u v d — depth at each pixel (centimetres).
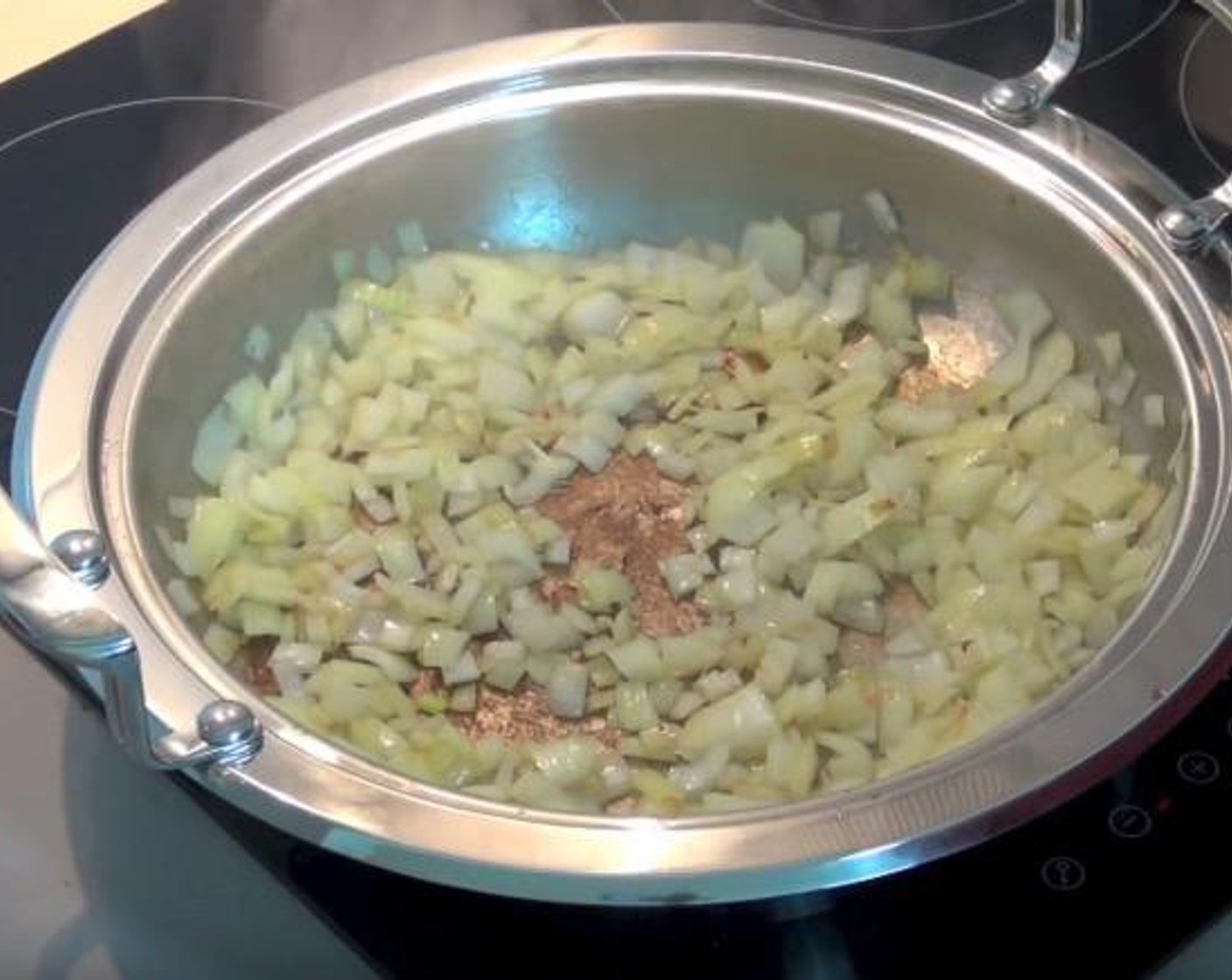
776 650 56
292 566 58
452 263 63
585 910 46
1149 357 56
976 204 60
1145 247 55
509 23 68
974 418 61
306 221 59
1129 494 56
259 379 60
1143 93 64
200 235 57
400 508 60
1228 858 46
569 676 56
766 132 61
